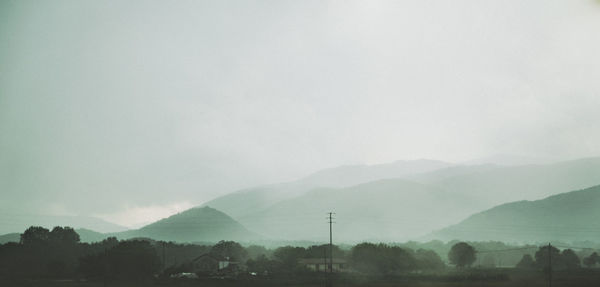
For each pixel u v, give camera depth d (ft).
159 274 430.61
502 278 401.49
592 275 467.11
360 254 476.95
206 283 348.18
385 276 409.28
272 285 340.80
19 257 481.46
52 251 508.94
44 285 325.42
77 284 335.47
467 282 375.04
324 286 334.03
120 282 360.28
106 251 387.14
